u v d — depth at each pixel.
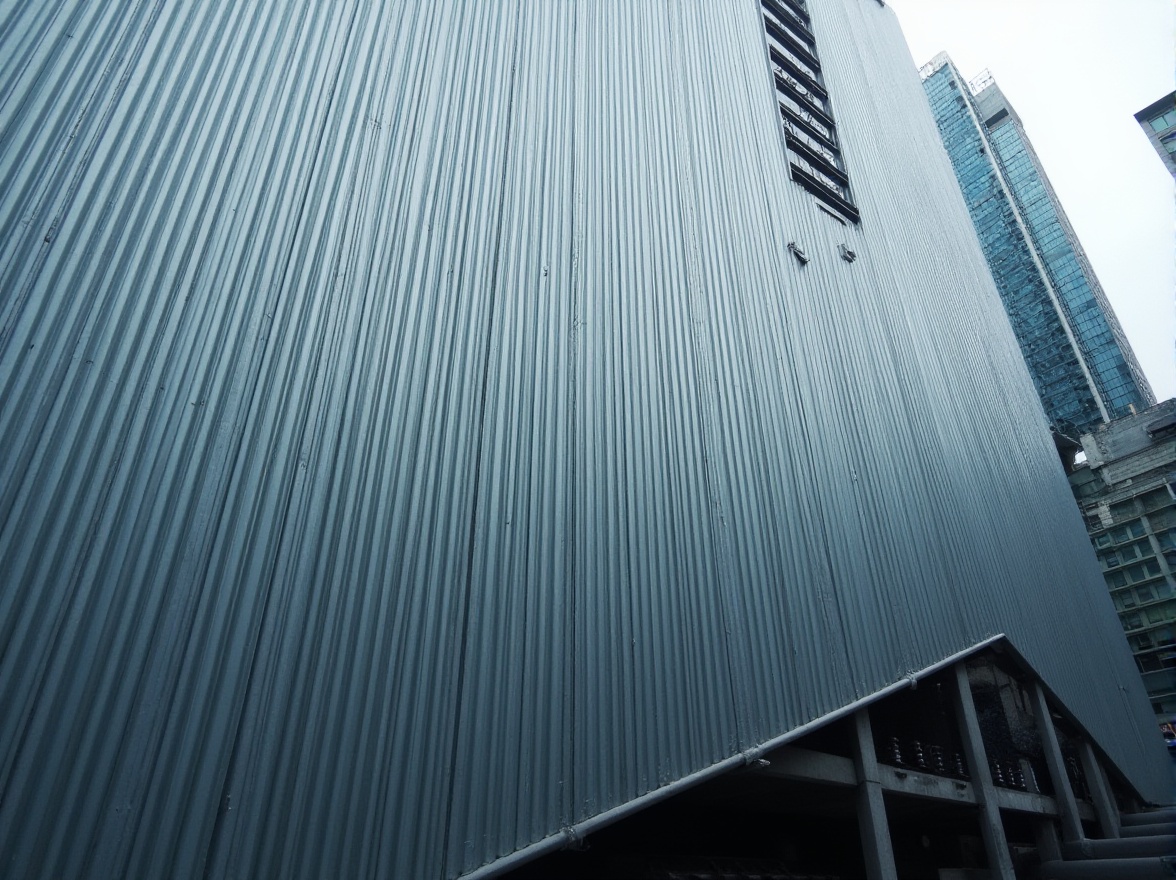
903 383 18.97
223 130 7.76
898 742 14.13
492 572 7.87
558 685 7.88
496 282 9.57
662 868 9.97
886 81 33.03
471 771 6.85
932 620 15.30
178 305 6.75
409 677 6.82
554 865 9.20
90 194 6.54
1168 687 72.56
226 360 6.85
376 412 7.67
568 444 9.39
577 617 8.42
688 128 15.66
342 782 6.09
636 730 8.38
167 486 6.11
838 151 23.34
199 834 5.32
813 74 26.22
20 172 6.18
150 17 7.62
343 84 9.14
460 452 8.17
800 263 16.97
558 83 12.59
